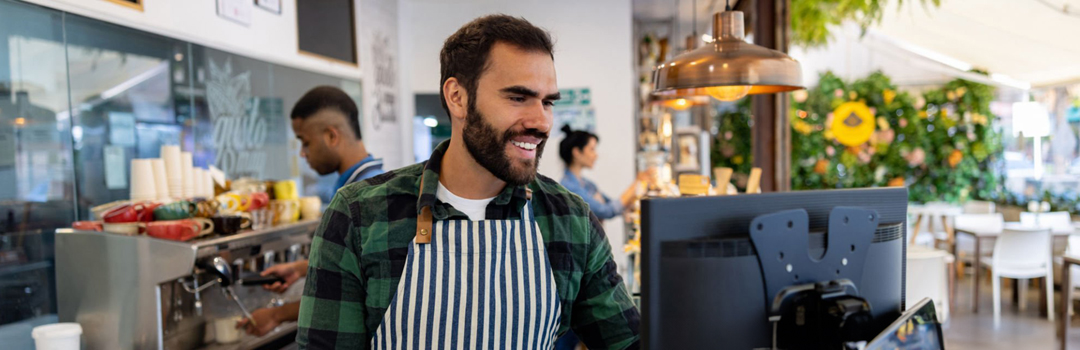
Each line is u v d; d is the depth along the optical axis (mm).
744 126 7125
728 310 1042
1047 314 3037
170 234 1910
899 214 1243
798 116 3834
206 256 1888
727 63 1708
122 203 2047
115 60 2559
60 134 2305
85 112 2412
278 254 2443
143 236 1900
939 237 3301
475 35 1053
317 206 2604
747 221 1079
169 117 2852
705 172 5816
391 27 5578
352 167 2293
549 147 6164
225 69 3266
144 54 2713
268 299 2404
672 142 6188
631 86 6074
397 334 1134
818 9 3691
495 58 1028
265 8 3631
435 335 1135
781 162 3850
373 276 1129
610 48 6078
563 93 6113
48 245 2244
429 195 1129
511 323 1164
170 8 2855
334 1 4508
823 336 1098
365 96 4969
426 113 5918
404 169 1228
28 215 2170
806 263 1100
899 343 1111
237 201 2201
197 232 1952
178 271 1849
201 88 3066
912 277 2738
